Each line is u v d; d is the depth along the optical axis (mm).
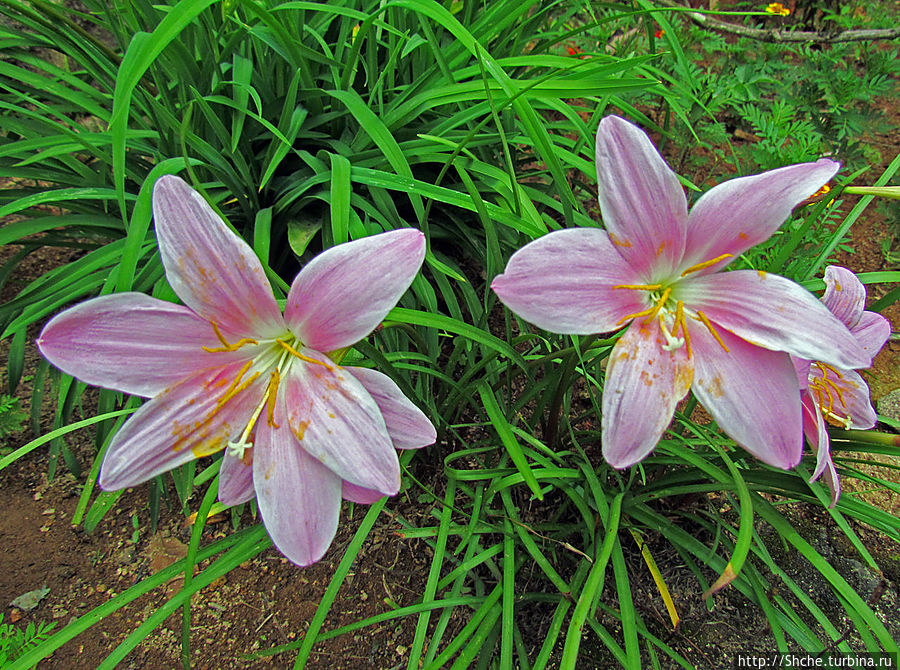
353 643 199
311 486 143
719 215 138
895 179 333
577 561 200
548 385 197
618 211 133
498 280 126
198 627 203
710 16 430
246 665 194
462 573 178
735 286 141
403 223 227
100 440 208
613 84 198
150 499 219
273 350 150
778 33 343
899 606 202
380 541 218
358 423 139
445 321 171
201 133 241
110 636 200
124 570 215
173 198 130
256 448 145
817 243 267
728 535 205
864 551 157
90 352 133
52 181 241
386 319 169
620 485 192
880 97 396
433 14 186
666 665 190
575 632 136
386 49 272
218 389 145
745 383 136
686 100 315
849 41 342
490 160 254
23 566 214
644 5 255
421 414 141
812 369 165
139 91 228
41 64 250
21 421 234
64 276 216
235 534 172
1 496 230
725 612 200
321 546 142
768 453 135
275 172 257
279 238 249
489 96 177
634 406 133
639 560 208
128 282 172
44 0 226
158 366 139
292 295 138
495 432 216
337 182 190
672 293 147
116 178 166
